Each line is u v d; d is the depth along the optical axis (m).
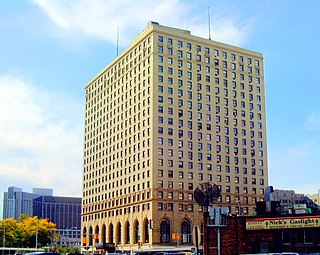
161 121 140.88
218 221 36.31
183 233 138.00
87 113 188.25
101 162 171.50
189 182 142.00
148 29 147.62
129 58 158.00
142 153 144.00
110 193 161.88
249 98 159.38
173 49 147.12
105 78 174.75
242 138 154.88
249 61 162.25
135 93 151.75
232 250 58.62
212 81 152.50
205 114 148.88
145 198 139.50
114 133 163.62
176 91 145.00
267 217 57.78
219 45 156.50
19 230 164.62
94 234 153.50
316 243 54.75
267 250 57.28
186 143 143.75
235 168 151.38
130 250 133.75
